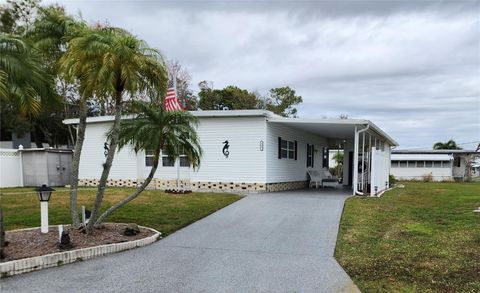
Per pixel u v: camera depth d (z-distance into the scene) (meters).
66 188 16.17
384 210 10.45
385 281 4.75
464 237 6.94
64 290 4.53
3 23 19.69
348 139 22.45
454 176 36.19
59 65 6.70
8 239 6.39
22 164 19.09
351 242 6.80
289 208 10.53
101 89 6.21
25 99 6.12
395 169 35.78
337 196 13.55
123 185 16.92
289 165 16.95
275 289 4.57
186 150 7.41
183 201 11.57
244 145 14.54
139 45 6.38
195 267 5.46
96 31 6.36
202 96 35.19
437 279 4.77
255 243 6.87
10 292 4.45
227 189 14.75
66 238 5.94
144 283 4.78
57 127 32.28
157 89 6.89
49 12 7.39
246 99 35.91
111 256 6.05
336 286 4.64
